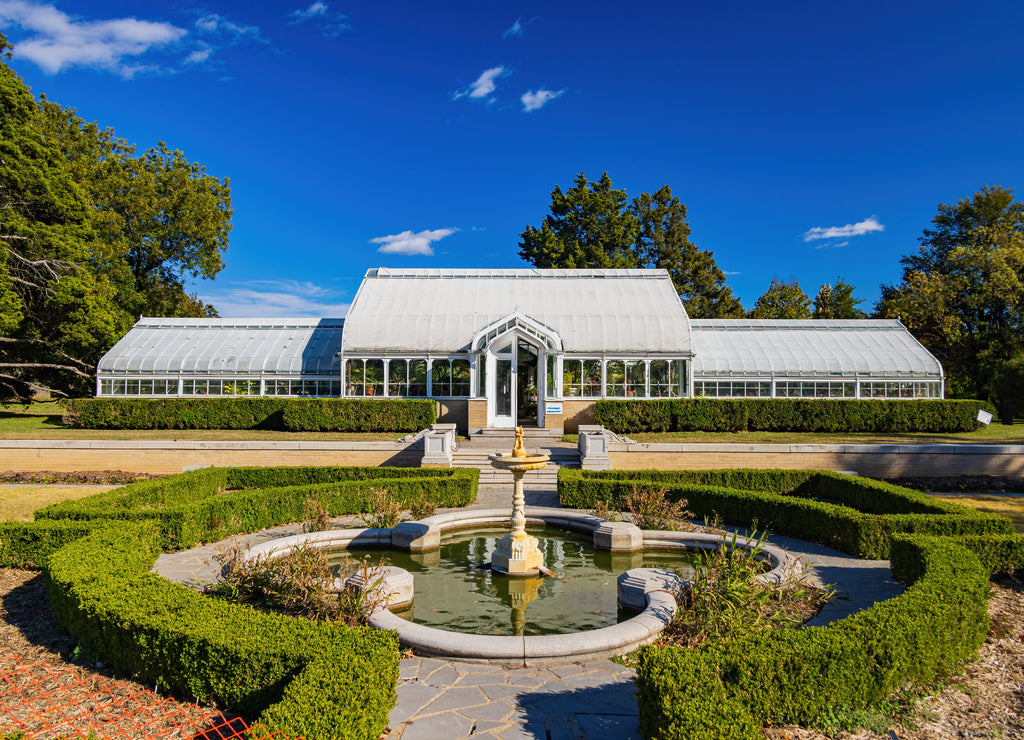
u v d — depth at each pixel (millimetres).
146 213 42156
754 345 33031
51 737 5586
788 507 13648
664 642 7688
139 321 34875
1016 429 28359
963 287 41156
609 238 54594
